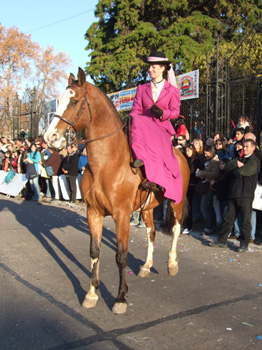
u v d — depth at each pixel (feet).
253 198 18.99
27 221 26.81
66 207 33.24
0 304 12.53
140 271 15.49
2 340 10.12
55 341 10.07
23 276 15.38
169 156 13.34
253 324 11.16
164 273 15.89
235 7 60.13
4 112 84.53
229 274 15.71
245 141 18.94
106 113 12.15
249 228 19.02
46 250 19.40
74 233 23.41
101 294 13.42
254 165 18.57
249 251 19.20
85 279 15.02
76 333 10.52
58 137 11.32
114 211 12.07
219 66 30.63
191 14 61.36
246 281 14.85
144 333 10.53
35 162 37.22
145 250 19.60
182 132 25.63
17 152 43.78
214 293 13.56
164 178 12.80
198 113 35.04
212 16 62.95
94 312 11.92
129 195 12.19
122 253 12.02
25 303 12.61
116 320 11.35
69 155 34.60
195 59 51.57
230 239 21.58
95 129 11.96
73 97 11.57
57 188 37.45
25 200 38.60
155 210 28.60
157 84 13.80
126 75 60.29
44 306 12.37
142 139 12.39
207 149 22.49
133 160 12.35
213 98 31.12
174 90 13.75
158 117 13.61
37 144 40.57
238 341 10.16
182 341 10.11
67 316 11.61
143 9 62.23
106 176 11.92
